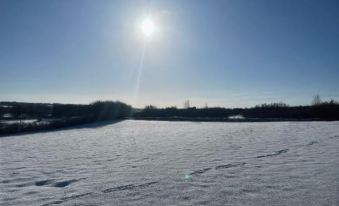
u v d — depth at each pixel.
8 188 10.34
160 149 19.38
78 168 13.63
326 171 10.66
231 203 7.75
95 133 35.59
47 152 20.09
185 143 22.23
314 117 52.06
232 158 14.41
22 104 77.00
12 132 39.62
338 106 52.91
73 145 23.88
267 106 64.88
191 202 7.98
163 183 10.01
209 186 9.41
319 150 15.55
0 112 72.12
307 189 8.60
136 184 10.02
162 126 44.50
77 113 71.19
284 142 19.62
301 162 12.52
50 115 72.00
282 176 10.25
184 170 12.00
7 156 18.78
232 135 26.55
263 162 12.95
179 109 78.50
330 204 7.35
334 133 23.62
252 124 39.91
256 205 7.53
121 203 8.12
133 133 34.09
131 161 15.00
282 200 7.79
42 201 8.64
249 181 9.79
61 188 10.08
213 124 45.09
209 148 18.66
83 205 8.09
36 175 12.44
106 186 9.92
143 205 7.91
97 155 17.75
